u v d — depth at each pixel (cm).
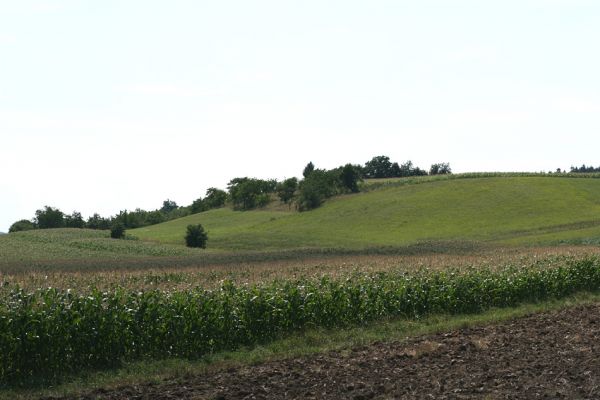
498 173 13512
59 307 1502
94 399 1241
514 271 2717
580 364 1423
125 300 1670
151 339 1622
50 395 1284
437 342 1755
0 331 1416
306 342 1777
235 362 1541
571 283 2833
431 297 2302
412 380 1314
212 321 1709
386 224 10150
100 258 6259
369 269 2783
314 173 13562
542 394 1184
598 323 2022
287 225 11019
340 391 1251
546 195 11088
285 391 1262
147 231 12744
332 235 9525
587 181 12175
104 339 1541
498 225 9381
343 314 2053
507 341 1736
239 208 14412
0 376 1392
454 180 12825
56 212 14562
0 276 2909
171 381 1377
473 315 2300
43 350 1449
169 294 1753
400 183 13250
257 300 1836
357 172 13775
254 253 6125
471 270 2611
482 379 1308
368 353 1622
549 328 1944
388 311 2206
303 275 2514
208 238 9444
